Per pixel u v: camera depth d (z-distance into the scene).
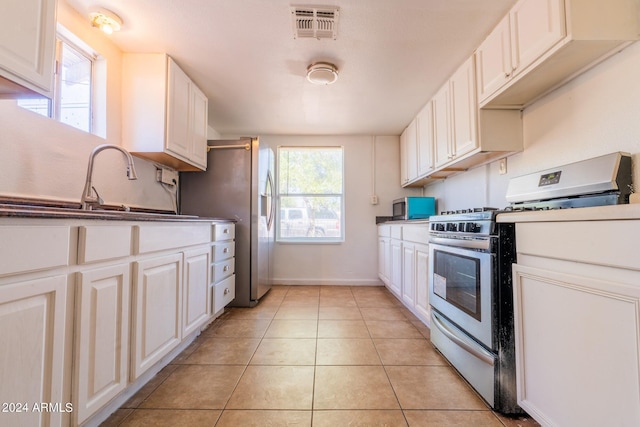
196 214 2.91
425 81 2.41
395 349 1.89
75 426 0.95
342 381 1.50
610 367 0.79
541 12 1.34
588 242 0.86
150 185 2.32
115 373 1.15
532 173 1.71
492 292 1.28
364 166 3.94
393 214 3.81
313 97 2.72
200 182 2.92
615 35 1.20
